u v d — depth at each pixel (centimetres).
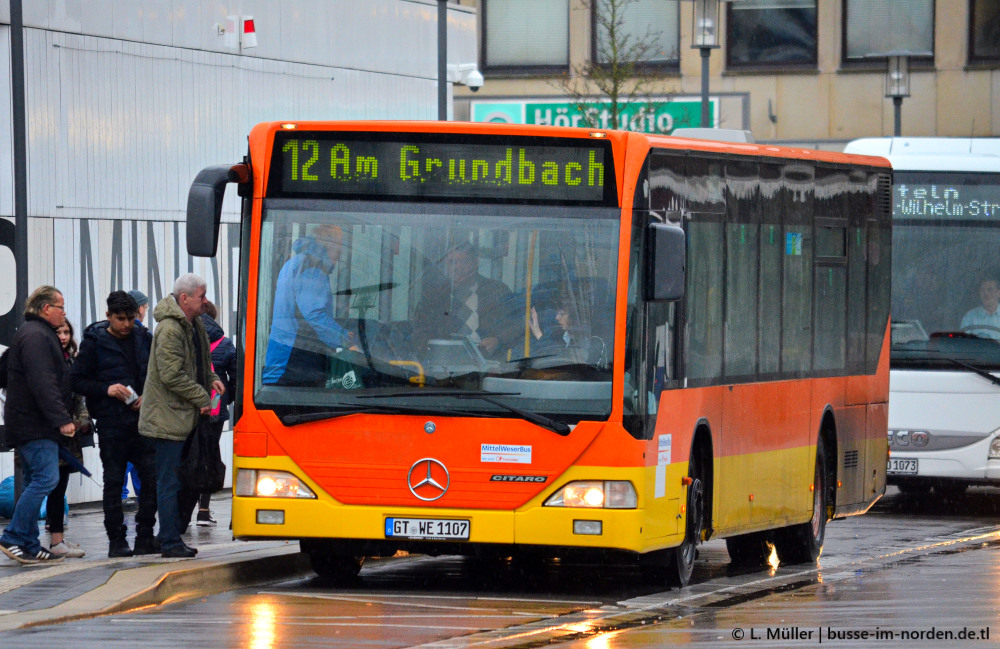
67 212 4300
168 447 3147
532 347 2828
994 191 4809
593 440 2795
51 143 4256
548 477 2797
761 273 3391
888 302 4200
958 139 4931
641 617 2700
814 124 10256
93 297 4381
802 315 3616
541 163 2862
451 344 2844
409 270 2867
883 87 10169
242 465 2864
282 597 2888
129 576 2859
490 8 10469
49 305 3122
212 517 4012
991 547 4003
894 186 4850
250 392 2869
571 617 2677
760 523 3400
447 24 5759
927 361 4816
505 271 2852
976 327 4806
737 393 3269
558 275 2839
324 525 2834
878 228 4112
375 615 2653
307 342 2870
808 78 10238
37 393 3083
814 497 3719
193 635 2414
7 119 4150
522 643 2381
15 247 3862
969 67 10100
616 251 2831
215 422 3309
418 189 2884
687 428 3023
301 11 5188
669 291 2788
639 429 2808
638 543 2803
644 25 10319
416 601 2853
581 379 2809
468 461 2811
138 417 3241
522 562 3575
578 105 9412
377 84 5569
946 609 2814
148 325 4566
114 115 4459
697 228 3083
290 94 5138
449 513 2808
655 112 9631
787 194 3528
